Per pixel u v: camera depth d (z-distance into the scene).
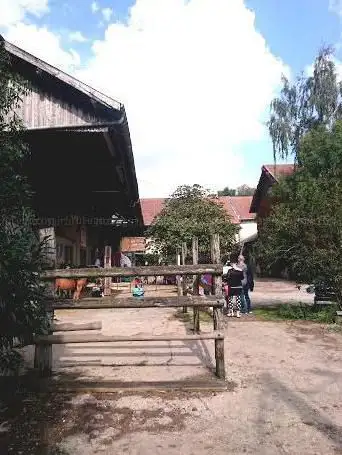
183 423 4.39
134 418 4.50
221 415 4.57
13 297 3.76
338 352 7.20
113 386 5.26
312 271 10.84
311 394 5.17
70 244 16.77
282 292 20.56
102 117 10.11
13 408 4.73
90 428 4.28
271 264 11.75
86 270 5.57
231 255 22.41
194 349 7.29
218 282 5.74
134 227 25.59
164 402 4.92
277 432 4.17
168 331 8.93
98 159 12.00
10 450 3.83
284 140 25.73
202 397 5.08
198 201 25.20
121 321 10.23
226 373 5.94
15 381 5.18
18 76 4.48
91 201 16.67
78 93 10.25
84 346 7.52
